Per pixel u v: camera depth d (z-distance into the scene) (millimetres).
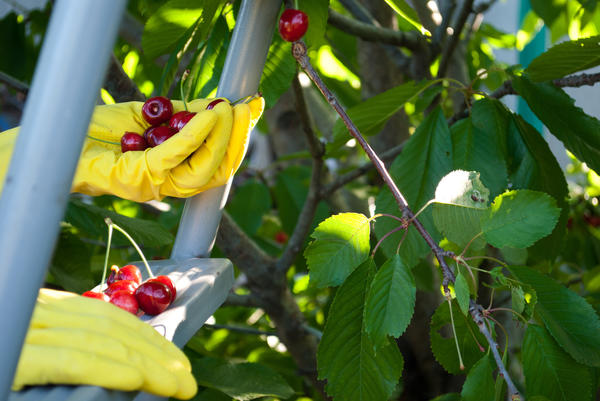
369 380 1009
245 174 2023
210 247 1088
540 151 1209
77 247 1296
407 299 967
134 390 866
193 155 1021
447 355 1079
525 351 1039
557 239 1225
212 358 1223
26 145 754
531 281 1037
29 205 750
